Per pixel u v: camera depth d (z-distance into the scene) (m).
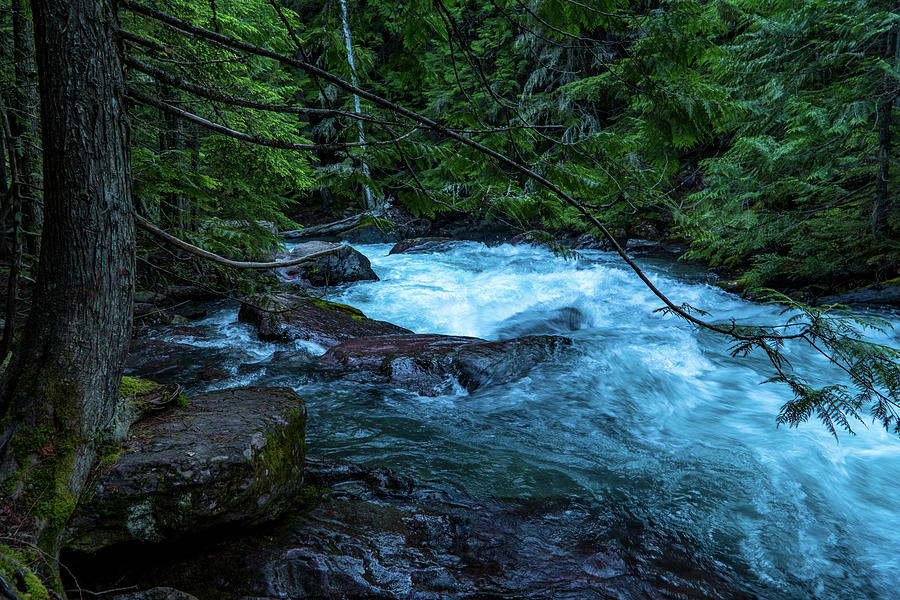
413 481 3.87
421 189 2.66
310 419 5.35
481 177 2.85
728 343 8.52
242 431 2.96
